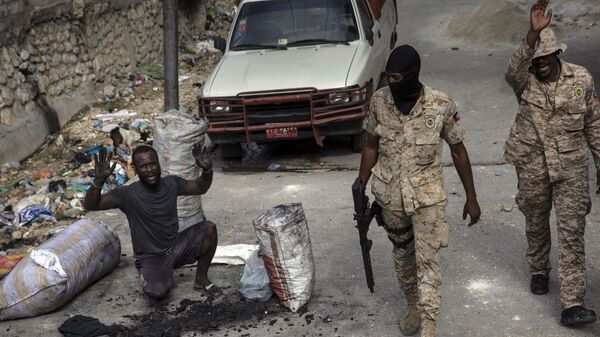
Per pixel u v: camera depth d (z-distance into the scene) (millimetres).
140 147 5391
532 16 4602
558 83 4742
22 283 5473
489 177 7996
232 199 8008
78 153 9555
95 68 12117
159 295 5559
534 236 5277
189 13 16000
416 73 4273
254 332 5188
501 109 10531
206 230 5633
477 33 14688
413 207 4402
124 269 6371
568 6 15477
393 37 13070
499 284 5594
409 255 4754
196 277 5793
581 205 4801
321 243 6629
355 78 8766
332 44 9688
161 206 5457
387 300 5508
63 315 5617
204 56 14797
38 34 10547
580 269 4844
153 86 12977
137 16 13703
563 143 4777
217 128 8938
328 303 5516
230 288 5867
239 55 9797
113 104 11820
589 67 11992
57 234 5992
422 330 4496
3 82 9586
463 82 12055
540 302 5277
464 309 5277
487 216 6879
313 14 10070
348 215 7262
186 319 5426
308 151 9688
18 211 7914
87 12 11836
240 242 6805
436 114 4359
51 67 10812
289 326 5230
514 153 5020
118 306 5707
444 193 4457
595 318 4766
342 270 6051
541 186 4984
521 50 4672
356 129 8867
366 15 10461
